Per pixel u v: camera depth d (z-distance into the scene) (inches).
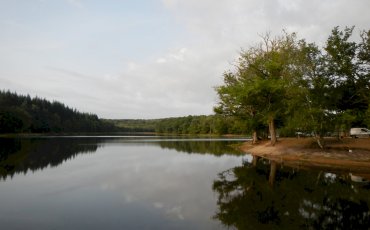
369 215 551.5
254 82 1688.0
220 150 2096.5
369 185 823.1
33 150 1932.8
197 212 557.9
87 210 559.8
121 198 657.6
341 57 1382.9
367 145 1414.9
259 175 991.6
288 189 769.6
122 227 466.9
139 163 1321.4
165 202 627.2
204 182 865.5
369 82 1396.4
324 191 746.8
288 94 1504.7
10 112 5329.7
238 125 2148.1
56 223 482.0
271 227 483.5
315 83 1371.8
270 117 1652.3
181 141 3521.2
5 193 701.3
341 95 1440.7
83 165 1229.7
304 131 1472.7
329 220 521.7
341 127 1359.5
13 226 466.9
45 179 891.4
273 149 1670.8
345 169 1119.0
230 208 585.0
